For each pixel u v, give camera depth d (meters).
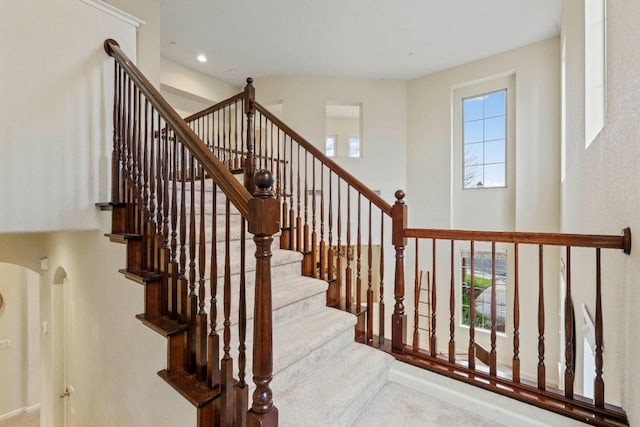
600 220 2.08
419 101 6.05
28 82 1.76
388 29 4.49
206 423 1.32
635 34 1.38
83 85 1.96
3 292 4.29
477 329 5.38
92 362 2.13
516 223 5.00
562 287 4.20
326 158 2.56
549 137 4.72
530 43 4.84
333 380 1.71
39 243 3.40
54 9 1.85
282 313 1.99
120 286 1.82
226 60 5.43
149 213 1.72
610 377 1.80
